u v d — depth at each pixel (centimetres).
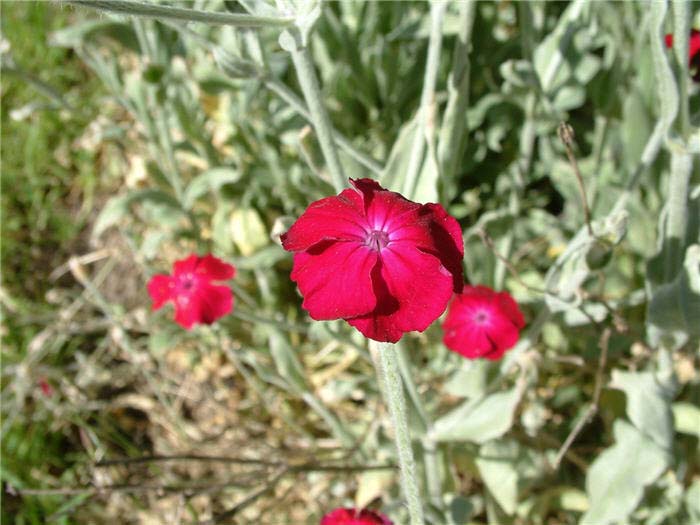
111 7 11
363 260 12
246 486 21
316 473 23
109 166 32
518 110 25
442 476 21
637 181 18
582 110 28
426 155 18
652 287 18
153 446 26
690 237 18
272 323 21
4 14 33
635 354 21
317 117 16
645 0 20
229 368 26
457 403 22
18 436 25
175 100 24
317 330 20
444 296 11
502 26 27
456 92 18
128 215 30
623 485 19
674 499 20
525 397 21
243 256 26
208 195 28
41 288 30
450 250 12
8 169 32
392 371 12
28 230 31
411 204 12
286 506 24
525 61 20
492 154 27
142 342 28
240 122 24
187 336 25
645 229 22
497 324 18
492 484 20
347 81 26
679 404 20
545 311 18
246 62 17
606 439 23
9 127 32
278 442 25
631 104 21
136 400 27
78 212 32
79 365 27
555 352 22
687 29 15
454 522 20
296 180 24
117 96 25
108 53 25
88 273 30
